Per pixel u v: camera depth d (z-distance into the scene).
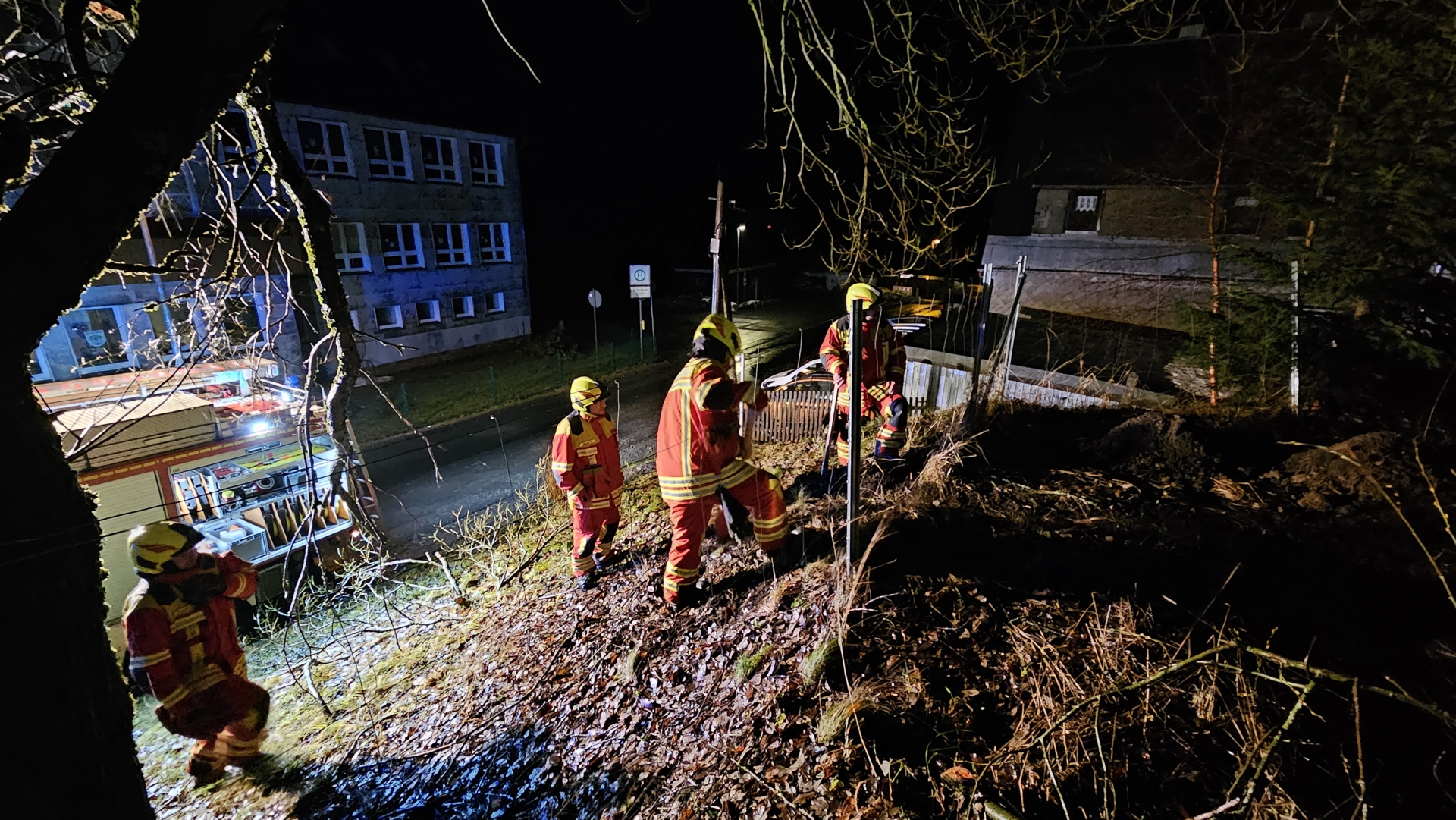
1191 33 14.91
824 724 2.46
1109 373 9.60
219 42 1.36
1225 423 4.99
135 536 3.15
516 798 2.81
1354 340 4.72
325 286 3.65
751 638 3.17
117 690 1.64
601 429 4.43
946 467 4.25
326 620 5.74
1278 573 2.85
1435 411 4.14
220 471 5.50
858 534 3.26
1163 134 14.75
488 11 2.16
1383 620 2.48
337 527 6.25
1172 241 15.33
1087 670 2.46
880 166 3.53
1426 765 1.91
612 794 2.63
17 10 2.19
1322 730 2.07
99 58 2.49
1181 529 3.28
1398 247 4.56
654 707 3.04
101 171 1.35
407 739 3.49
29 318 1.37
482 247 20.55
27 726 1.34
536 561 5.84
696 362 3.30
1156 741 2.12
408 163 17.86
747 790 2.36
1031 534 3.40
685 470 3.37
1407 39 4.50
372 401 15.32
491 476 11.04
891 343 4.80
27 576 1.37
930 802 2.08
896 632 2.80
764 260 29.41
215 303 3.59
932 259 4.29
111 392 5.43
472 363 19.34
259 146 3.14
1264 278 5.41
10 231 1.34
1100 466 4.39
